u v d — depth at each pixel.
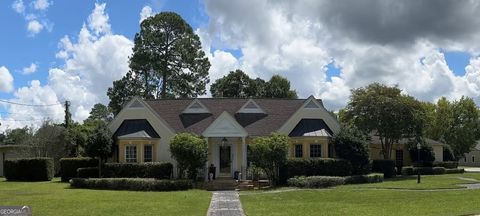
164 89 76.06
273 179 39.59
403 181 43.41
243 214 22.25
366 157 42.91
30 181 45.97
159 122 43.94
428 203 25.30
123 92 75.19
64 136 58.59
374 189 35.12
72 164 44.44
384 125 50.66
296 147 43.66
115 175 41.03
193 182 38.00
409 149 60.78
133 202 27.55
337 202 26.72
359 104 51.12
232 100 49.06
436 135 94.00
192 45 77.38
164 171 40.94
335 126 45.06
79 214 22.36
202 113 47.03
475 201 25.84
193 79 77.44
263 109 47.47
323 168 41.09
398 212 21.56
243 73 84.44
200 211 23.31
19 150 60.28
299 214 21.38
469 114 98.12
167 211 23.34
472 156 108.06
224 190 36.78
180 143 38.81
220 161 44.12
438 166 60.06
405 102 50.38
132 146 42.53
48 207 25.09
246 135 42.56
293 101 49.16
